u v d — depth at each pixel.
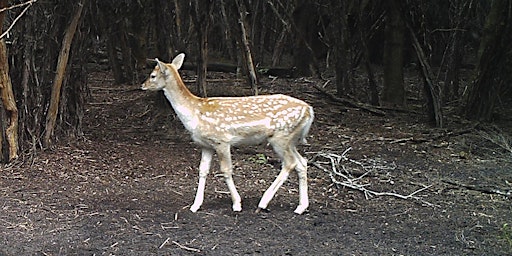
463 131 9.07
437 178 6.76
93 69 14.77
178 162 7.01
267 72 14.09
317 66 13.84
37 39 6.88
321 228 4.96
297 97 11.25
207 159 5.27
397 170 7.05
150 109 9.63
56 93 7.05
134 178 6.34
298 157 5.28
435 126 9.45
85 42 7.60
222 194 5.84
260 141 5.16
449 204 5.81
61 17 7.04
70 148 7.25
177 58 5.38
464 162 7.54
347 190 6.16
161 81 5.02
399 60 11.04
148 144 7.81
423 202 5.83
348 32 11.39
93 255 4.31
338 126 9.30
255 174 6.64
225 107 5.10
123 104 10.23
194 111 5.08
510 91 11.04
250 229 4.87
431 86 9.45
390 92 11.20
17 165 6.52
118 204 5.44
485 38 10.16
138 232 4.75
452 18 12.28
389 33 11.01
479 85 9.96
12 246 4.43
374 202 5.79
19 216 5.05
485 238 4.87
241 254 4.38
